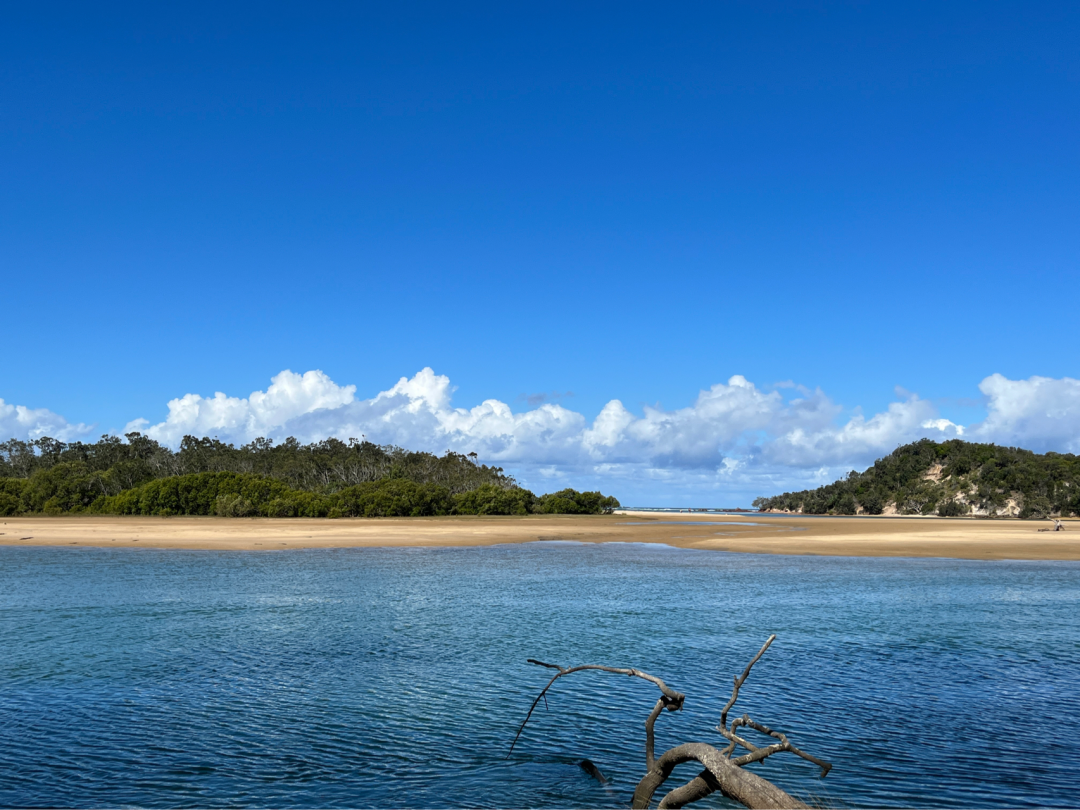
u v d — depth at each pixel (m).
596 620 24.86
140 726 13.89
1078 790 11.04
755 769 11.86
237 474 110.75
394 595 30.72
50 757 12.32
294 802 10.61
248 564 43.44
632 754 12.67
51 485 112.06
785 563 45.94
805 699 15.73
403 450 166.75
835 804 10.50
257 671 17.97
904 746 12.90
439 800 10.75
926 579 37.44
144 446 156.12
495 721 14.28
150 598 29.56
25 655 19.58
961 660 19.20
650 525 100.06
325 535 67.06
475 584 34.50
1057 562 48.00
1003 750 12.65
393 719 14.33
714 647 20.61
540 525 93.25
